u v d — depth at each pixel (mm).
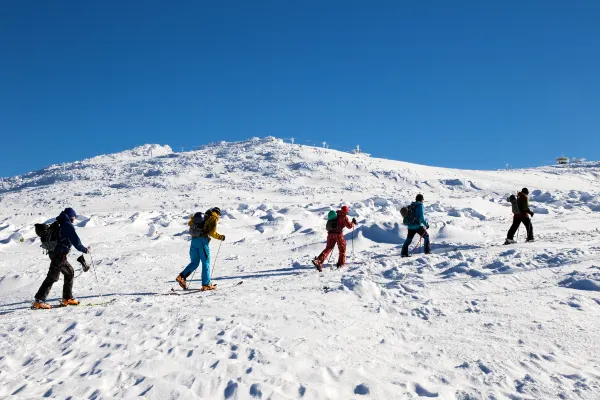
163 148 133125
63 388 3650
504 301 6461
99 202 57594
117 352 4453
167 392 3551
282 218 26875
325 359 4336
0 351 4578
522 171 84375
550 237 13555
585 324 5516
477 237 16000
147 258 14234
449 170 85875
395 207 35531
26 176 110312
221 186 68625
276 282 8922
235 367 4023
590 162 96375
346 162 84125
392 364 4387
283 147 104375
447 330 5441
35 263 15133
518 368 4336
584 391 3832
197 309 6031
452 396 3756
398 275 8836
